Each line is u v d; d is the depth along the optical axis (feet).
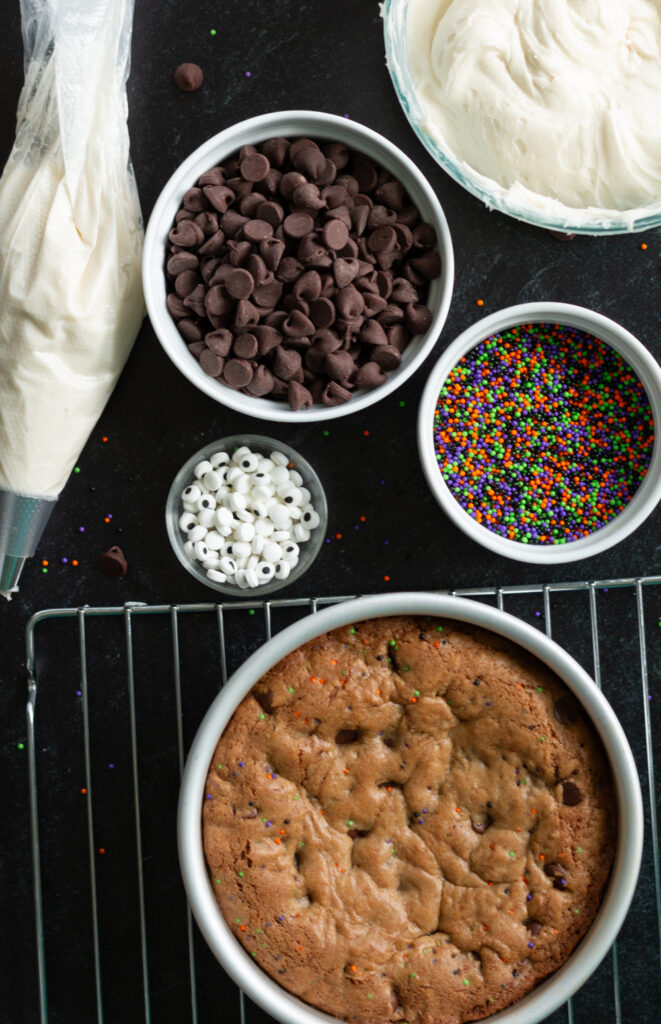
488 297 1.97
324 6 1.94
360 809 1.77
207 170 1.86
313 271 1.82
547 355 1.96
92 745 2.00
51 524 1.99
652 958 2.01
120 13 1.86
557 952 1.76
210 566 1.93
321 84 1.95
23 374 1.86
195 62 1.94
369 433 1.99
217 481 1.92
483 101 1.87
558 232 1.93
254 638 2.00
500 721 1.77
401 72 1.89
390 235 1.84
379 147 1.84
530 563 1.98
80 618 1.96
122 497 1.99
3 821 2.01
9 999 2.01
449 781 1.78
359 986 1.76
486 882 1.77
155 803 2.00
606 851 1.77
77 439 1.92
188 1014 2.01
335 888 1.77
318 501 1.95
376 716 1.77
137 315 1.93
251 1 1.94
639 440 1.96
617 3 1.86
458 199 1.97
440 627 1.78
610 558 2.00
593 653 1.95
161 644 2.00
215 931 1.72
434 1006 1.76
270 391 1.87
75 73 1.84
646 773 2.01
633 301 1.98
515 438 1.96
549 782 1.77
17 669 2.00
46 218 1.85
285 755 1.77
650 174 1.89
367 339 1.85
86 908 2.01
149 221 1.81
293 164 1.85
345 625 1.78
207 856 1.76
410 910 1.77
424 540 1.99
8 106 1.94
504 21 1.85
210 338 1.83
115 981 2.01
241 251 1.82
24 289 1.85
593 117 1.87
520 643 1.74
